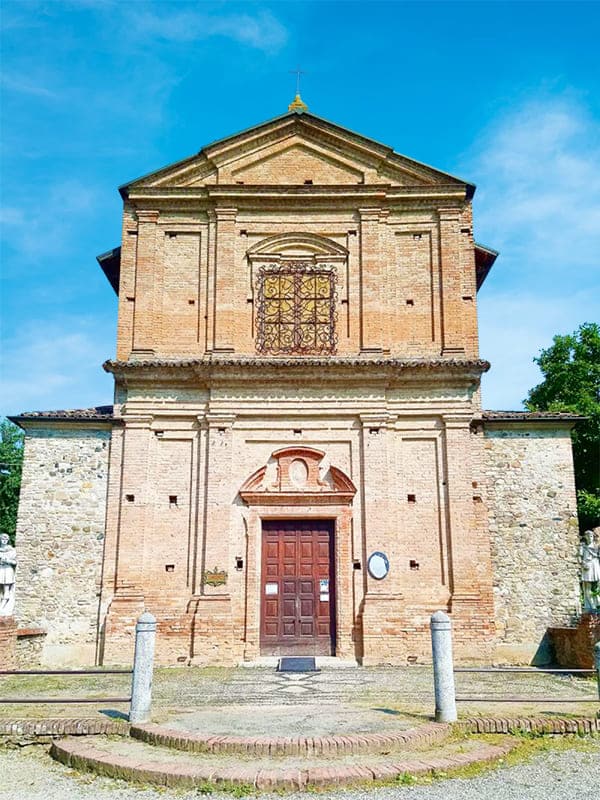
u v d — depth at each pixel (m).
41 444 19.94
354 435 19.92
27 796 8.56
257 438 19.91
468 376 20.02
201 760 9.44
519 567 19.44
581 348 33.00
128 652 18.30
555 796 8.38
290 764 9.24
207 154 21.66
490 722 10.88
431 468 19.81
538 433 20.28
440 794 8.43
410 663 18.30
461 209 21.41
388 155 21.72
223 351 20.33
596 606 17.50
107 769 9.34
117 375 20.03
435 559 19.20
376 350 20.31
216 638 18.23
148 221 21.33
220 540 18.98
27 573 19.14
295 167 21.83
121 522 19.20
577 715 11.33
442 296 20.88
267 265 21.16
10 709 12.14
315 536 19.52
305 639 18.88
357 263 21.12
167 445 19.97
